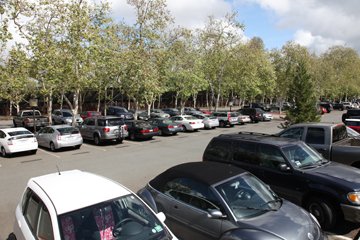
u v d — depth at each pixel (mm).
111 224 4062
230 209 5016
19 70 20562
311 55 46000
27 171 13227
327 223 6480
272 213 5039
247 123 35000
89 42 21422
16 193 9977
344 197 6156
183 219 5527
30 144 16844
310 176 6727
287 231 4523
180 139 22625
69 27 20797
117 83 27250
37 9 20438
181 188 5816
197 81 36719
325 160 7652
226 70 40500
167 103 59375
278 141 7910
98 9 22922
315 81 42125
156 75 27266
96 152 17641
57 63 20312
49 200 4148
